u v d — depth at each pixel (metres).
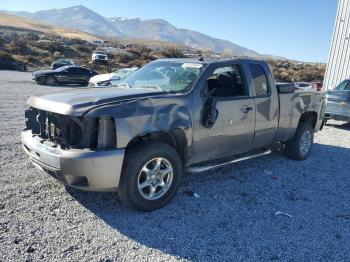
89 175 4.24
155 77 5.70
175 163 4.88
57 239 3.93
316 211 5.18
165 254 3.83
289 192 5.85
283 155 8.02
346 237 4.47
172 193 4.95
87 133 4.34
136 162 4.48
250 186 5.97
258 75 6.29
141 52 67.69
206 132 5.31
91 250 3.79
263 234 4.39
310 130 7.80
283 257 3.93
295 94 7.12
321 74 51.34
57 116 4.55
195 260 3.77
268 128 6.48
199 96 5.22
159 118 4.68
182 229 4.38
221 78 5.86
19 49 55.25
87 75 29.31
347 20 17.56
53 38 90.38
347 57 17.61
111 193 5.24
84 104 4.36
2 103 13.59
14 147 7.18
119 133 4.32
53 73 27.73
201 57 6.19
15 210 4.48
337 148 9.37
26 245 3.76
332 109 12.64
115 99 4.57
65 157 4.22
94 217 4.50
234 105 5.69
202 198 5.32
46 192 5.08
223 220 4.68
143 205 4.65
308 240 4.33
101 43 98.69
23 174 5.67
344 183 6.52
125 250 3.85
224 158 6.27
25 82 27.47
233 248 4.04
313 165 7.53
